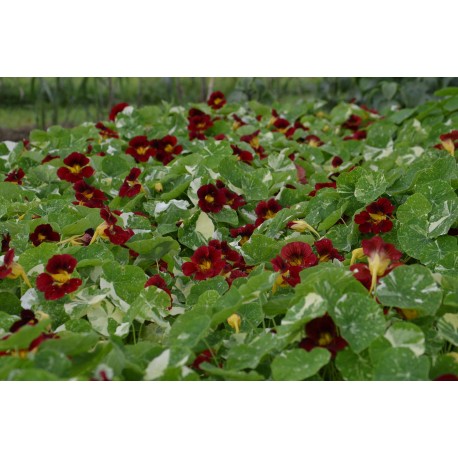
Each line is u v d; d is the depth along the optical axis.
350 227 0.68
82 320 0.51
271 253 0.63
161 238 0.61
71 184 0.89
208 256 0.59
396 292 0.47
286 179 0.84
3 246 0.65
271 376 0.47
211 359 0.48
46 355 0.40
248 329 0.51
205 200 0.73
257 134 1.07
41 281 0.53
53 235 0.65
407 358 0.41
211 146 0.88
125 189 0.79
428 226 0.62
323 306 0.43
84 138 1.03
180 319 0.49
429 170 0.70
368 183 0.68
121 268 0.56
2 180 0.91
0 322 0.49
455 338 0.46
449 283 0.50
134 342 0.53
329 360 0.44
